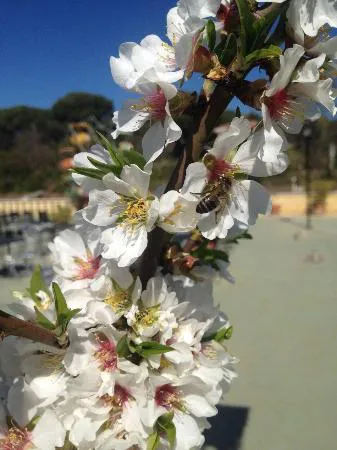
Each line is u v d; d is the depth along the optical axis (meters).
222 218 0.16
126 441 0.17
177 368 0.18
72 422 0.18
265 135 0.15
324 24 0.16
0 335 0.17
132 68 0.17
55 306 0.17
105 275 0.19
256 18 0.15
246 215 0.16
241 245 1.43
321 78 0.16
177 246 0.23
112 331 0.18
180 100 0.16
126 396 0.18
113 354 0.18
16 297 0.21
